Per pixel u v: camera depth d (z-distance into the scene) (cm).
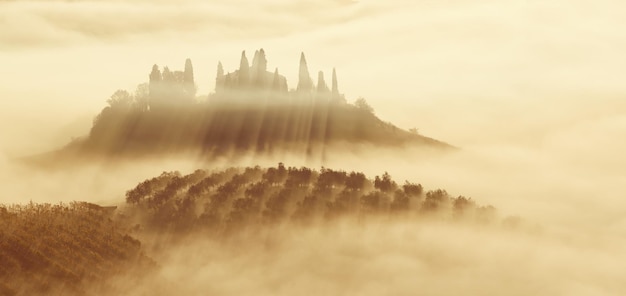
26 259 11556
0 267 10894
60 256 12388
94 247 13838
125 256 14325
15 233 12425
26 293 10550
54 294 10906
